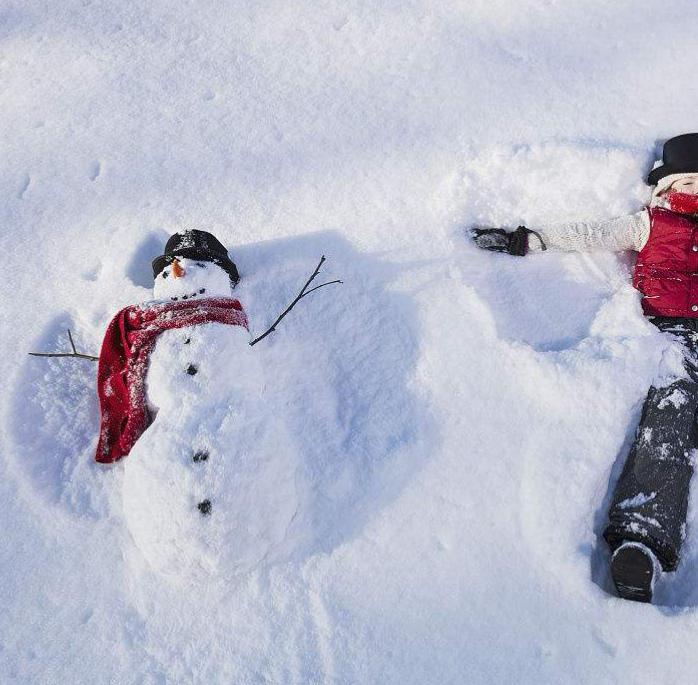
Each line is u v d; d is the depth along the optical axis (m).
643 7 2.52
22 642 1.64
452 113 2.33
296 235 2.16
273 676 1.58
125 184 2.32
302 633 1.62
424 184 2.21
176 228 2.22
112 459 1.82
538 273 2.11
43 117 2.49
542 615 1.61
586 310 2.07
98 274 2.17
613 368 1.84
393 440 1.85
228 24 2.64
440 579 1.67
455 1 2.59
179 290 1.76
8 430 1.89
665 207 2.03
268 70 2.51
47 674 1.61
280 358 1.98
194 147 2.37
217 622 1.64
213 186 2.29
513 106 2.33
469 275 2.06
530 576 1.66
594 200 2.14
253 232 2.19
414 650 1.60
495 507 1.74
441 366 1.92
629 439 1.84
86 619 1.67
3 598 1.70
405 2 2.61
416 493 1.78
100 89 2.53
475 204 2.18
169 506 1.49
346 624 1.63
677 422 1.75
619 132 2.24
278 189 2.25
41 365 2.01
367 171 2.25
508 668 1.57
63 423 1.92
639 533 1.61
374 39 2.54
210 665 1.60
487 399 1.87
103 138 2.42
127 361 1.72
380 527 1.74
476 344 1.93
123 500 1.59
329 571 1.69
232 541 1.50
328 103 2.41
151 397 1.65
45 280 2.16
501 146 2.20
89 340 2.06
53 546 1.76
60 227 2.26
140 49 2.61
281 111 2.41
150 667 1.60
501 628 1.61
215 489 1.48
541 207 2.17
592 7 2.53
